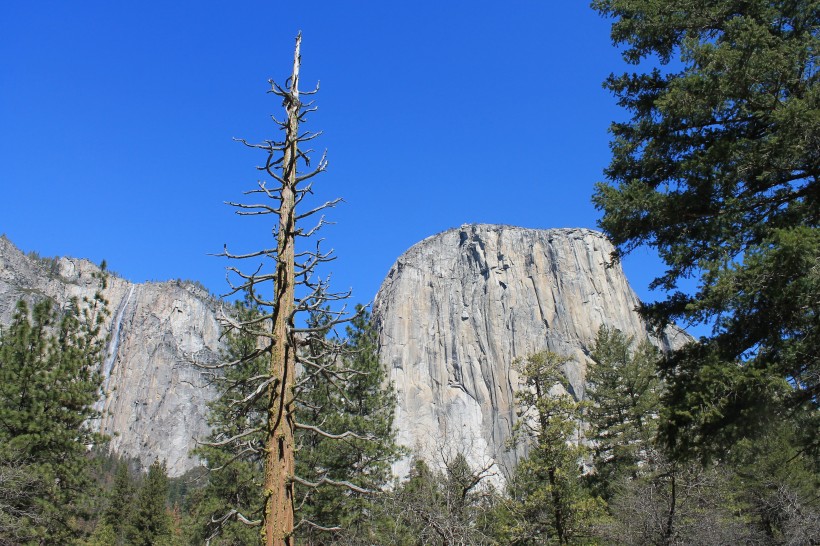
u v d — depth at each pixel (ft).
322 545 53.21
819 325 31.76
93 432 68.80
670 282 40.68
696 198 38.11
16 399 63.46
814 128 33.37
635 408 114.93
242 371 57.67
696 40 40.09
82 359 69.41
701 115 39.88
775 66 36.81
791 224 34.86
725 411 32.86
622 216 40.32
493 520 59.93
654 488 66.90
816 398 34.30
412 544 48.21
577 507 67.67
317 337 23.77
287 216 24.00
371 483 56.54
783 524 69.21
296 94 26.27
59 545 63.36
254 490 56.90
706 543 63.16
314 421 58.75
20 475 55.42
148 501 155.63
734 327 34.32
